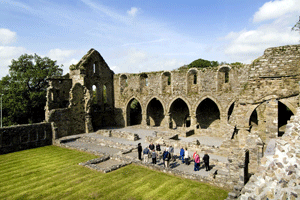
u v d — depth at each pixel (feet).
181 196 43.32
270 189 19.90
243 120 51.70
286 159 21.89
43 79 142.41
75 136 101.96
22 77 133.28
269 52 48.39
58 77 117.39
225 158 65.62
